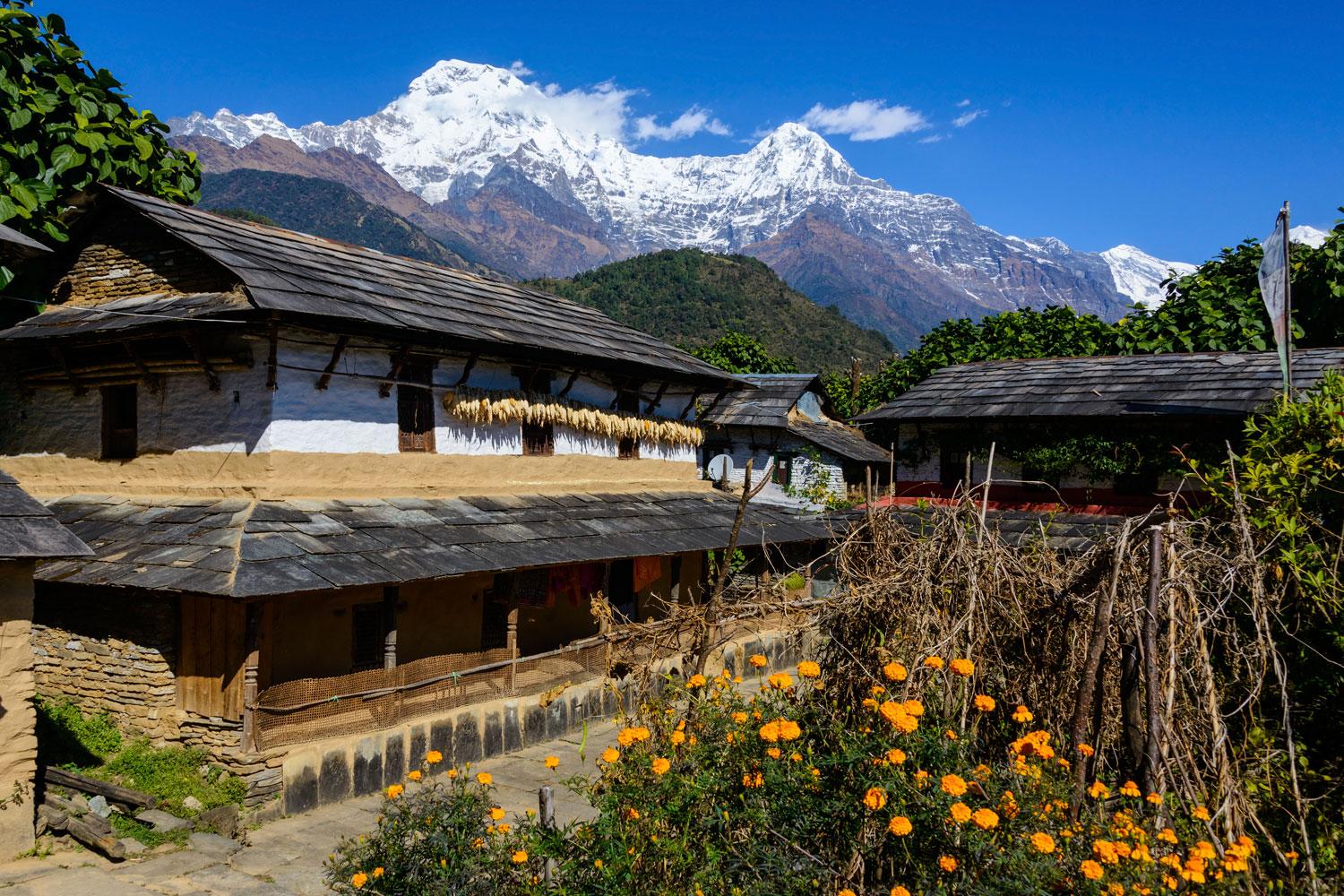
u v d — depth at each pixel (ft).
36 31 54.49
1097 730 22.89
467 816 21.08
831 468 102.37
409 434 49.73
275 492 42.04
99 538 40.75
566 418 59.47
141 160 58.03
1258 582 22.99
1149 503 63.41
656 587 66.39
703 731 21.26
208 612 37.06
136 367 45.57
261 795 34.55
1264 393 60.18
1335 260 80.84
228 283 44.27
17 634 29.32
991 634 25.03
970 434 71.56
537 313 65.98
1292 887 18.89
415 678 40.88
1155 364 70.90
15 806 28.99
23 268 49.93
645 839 18.08
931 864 17.08
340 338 44.39
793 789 18.38
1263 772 21.88
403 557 40.50
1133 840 18.40
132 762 36.19
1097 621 22.25
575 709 48.37
